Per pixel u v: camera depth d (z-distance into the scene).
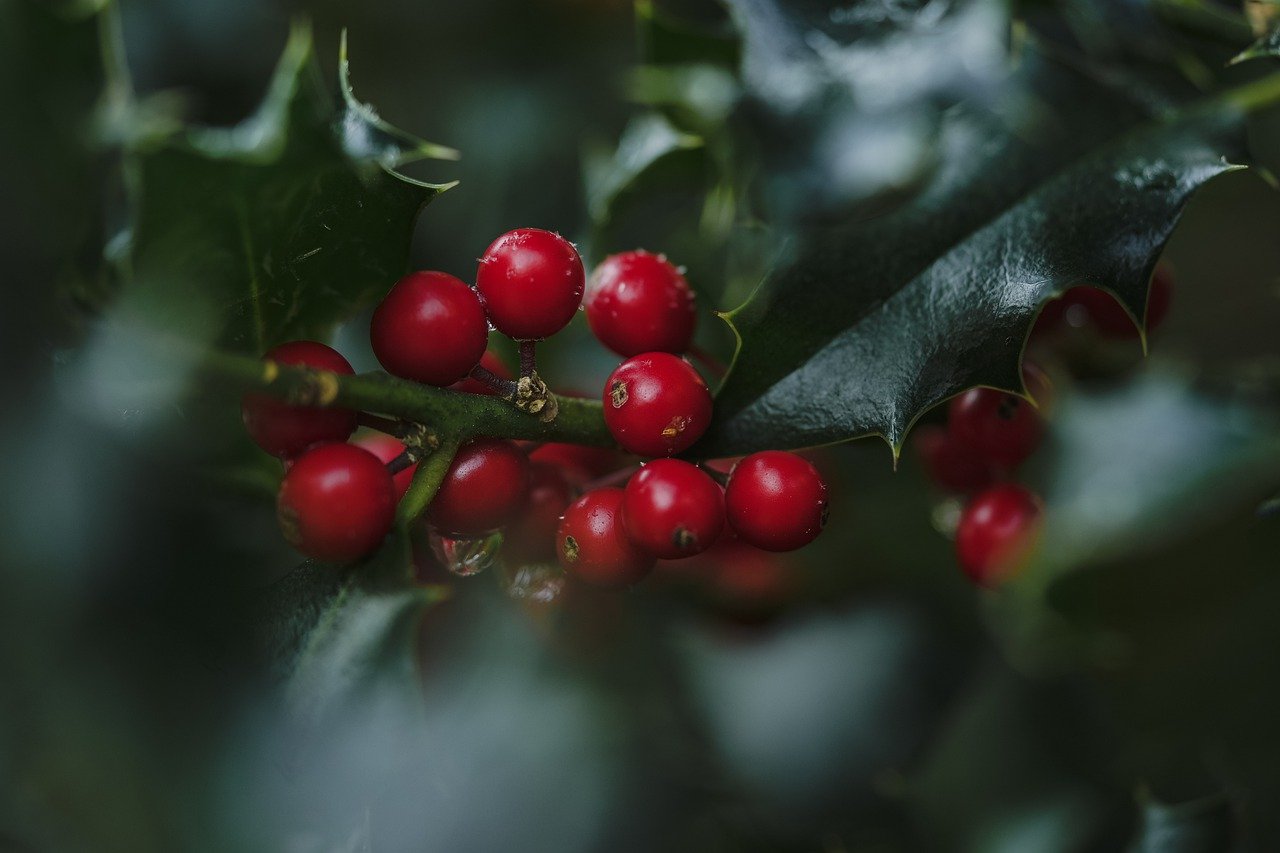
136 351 0.14
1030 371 0.18
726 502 0.16
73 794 0.14
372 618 0.15
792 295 0.17
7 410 0.14
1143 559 0.21
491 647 0.22
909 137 0.19
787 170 0.19
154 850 0.15
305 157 0.15
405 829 0.18
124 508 0.15
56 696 0.14
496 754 0.22
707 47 0.21
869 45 0.19
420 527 0.17
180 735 0.15
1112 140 0.18
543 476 0.17
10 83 0.14
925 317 0.17
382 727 0.15
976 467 0.19
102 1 0.14
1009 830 0.22
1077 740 0.22
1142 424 0.21
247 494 0.16
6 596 0.14
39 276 0.14
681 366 0.16
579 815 0.22
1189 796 0.22
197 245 0.15
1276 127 0.21
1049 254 0.17
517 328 0.16
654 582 0.22
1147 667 0.22
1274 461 0.20
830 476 0.22
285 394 0.15
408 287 0.16
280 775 0.15
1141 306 0.17
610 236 0.21
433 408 0.16
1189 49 0.20
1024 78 0.18
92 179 0.14
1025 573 0.20
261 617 0.15
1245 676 0.22
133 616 0.15
